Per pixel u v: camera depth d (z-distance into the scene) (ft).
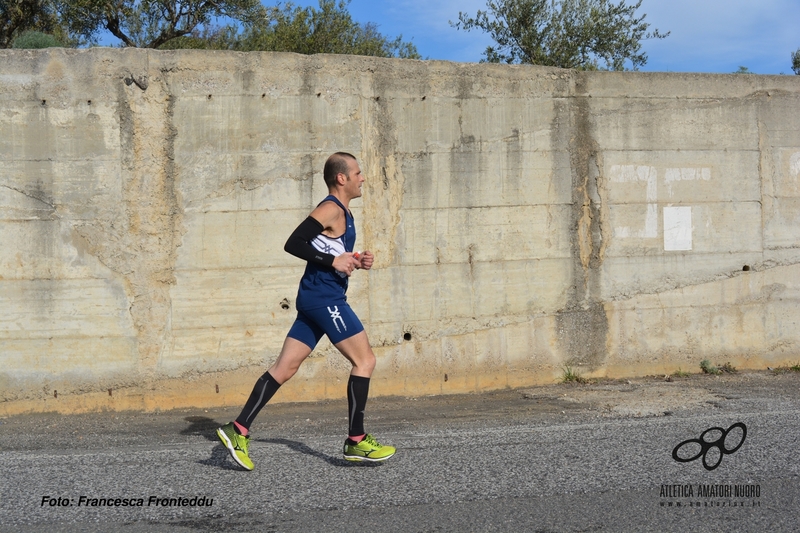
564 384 25.04
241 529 12.46
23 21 52.85
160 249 22.38
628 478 14.99
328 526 12.53
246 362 22.88
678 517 12.92
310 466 16.05
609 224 25.49
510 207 24.70
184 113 22.47
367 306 23.66
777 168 26.71
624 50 51.96
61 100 21.83
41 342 21.81
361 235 23.57
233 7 57.62
